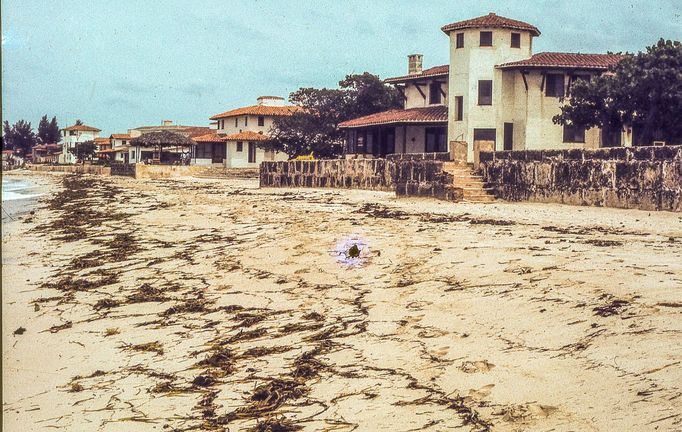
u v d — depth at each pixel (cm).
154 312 1176
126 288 1412
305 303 1133
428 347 812
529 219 2198
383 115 6906
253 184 6281
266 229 2173
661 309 794
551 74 5756
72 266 1758
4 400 770
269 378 766
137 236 2275
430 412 613
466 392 650
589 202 2609
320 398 683
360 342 868
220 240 2016
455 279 1164
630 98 4812
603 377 621
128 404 729
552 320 830
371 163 4147
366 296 1128
